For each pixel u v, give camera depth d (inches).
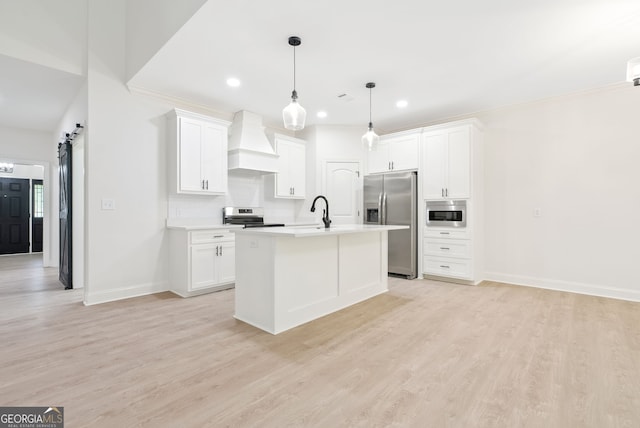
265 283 103.3
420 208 182.4
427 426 57.1
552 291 151.6
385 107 171.0
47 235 219.8
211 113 173.3
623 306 127.5
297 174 205.5
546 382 71.5
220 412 60.8
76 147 154.9
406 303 132.7
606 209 142.3
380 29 98.0
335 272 123.6
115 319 112.8
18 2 119.3
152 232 149.6
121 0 140.1
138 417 59.2
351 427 56.8
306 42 105.5
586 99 146.4
